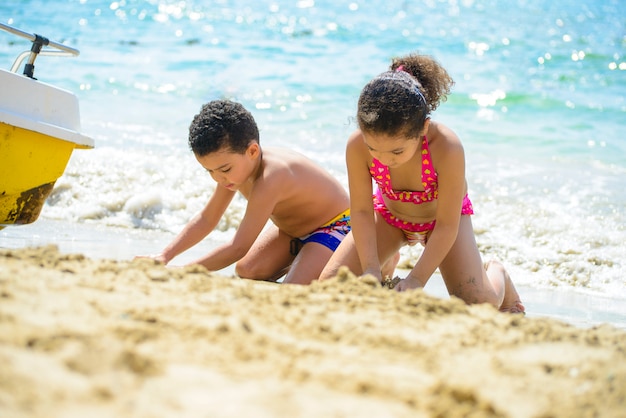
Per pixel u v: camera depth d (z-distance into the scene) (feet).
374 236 11.47
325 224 13.48
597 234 18.56
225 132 12.20
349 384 5.51
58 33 42.50
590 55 43.34
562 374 6.14
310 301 7.64
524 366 6.25
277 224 13.78
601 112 32.76
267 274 13.70
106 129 26.08
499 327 7.33
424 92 10.63
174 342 5.87
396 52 41.91
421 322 7.25
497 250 17.51
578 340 6.97
